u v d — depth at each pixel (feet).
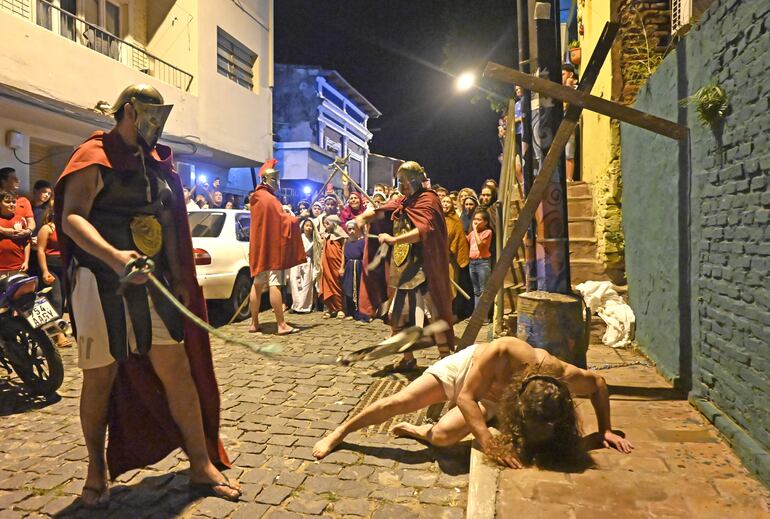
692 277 12.94
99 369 9.18
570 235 24.30
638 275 18.28
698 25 12.32
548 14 15.20
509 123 21.03
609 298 19.89
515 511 8.36
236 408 14.01
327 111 82.74
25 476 10.37
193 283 10.07
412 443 11.82
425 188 16.66
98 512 9.15
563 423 9.78
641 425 11.57
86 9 36.17
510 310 23.36
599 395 10.78
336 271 27.53
